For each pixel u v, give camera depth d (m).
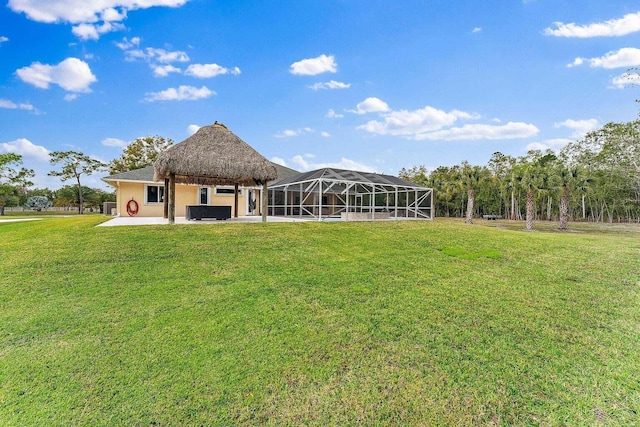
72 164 38.22
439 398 3.11
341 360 3.73
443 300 5.65
